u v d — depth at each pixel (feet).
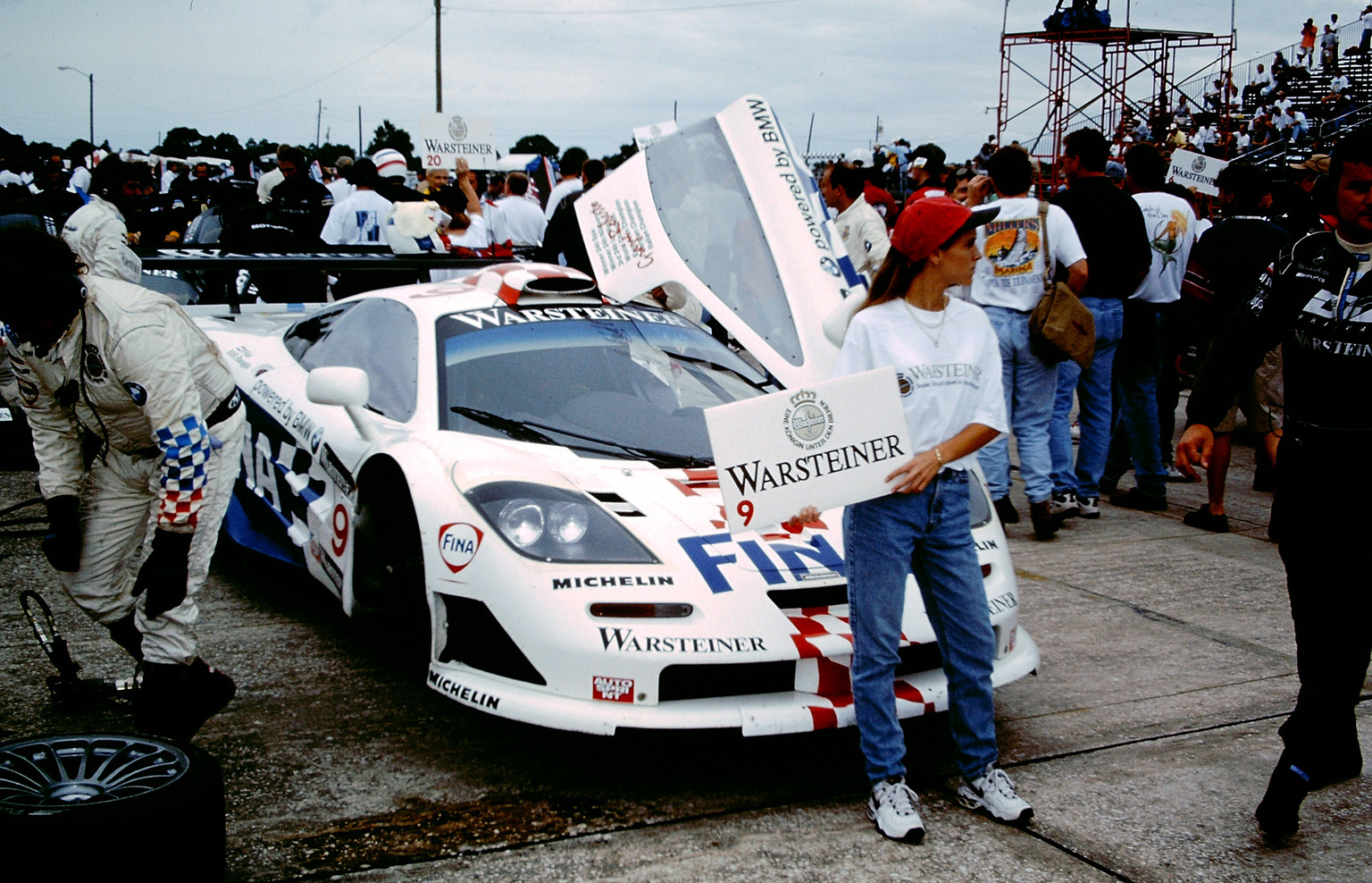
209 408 9.38
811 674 9.17
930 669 10.02
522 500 9.77
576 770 9.70
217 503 9.35
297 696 11.10
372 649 12.48
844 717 9.09
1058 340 16.67
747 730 8.80
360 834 8.50
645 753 10.10
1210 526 18.98
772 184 13.02
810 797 9.32
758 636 8.97
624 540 9.50
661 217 13.57
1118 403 21.58
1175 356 21.89
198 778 6.82
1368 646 8.64
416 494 10.21
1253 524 19.54
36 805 6.31
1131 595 15.37
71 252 8.41
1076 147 18.25
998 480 18.49
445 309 12.94
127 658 12.00
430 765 9.70
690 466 10.97
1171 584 15.92
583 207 14.39
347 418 12.35
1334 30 68.44
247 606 13.93
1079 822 9.04
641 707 8.82
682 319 13.99
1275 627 14.19
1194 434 9.70
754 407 8.14
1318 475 8.61
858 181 20.24
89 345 8.46
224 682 9.25
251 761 9.67
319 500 12.46
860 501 8.38
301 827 8.59
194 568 9.18
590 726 8.71
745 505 8.18
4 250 8.12
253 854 8.16
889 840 8.63
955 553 8.79
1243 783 9.81
